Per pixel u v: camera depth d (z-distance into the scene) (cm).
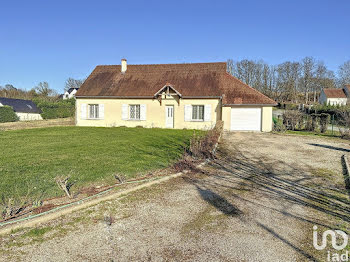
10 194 568
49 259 352
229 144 1355
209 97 2080
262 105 1995
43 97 5506
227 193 625
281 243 403
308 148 1265
